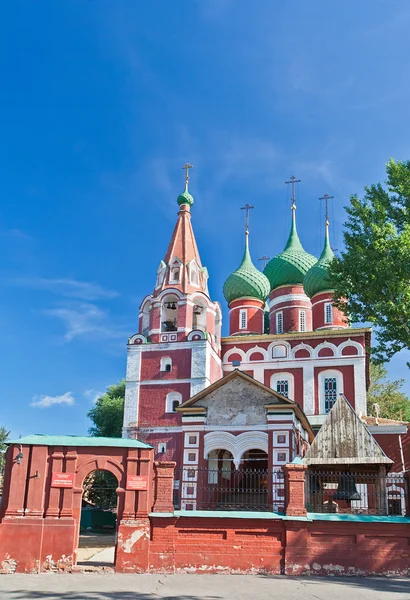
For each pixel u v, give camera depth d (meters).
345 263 27.84
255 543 19.47
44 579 17.77
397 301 26.48
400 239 26.00
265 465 34.56
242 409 31.66
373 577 18.56
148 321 45.19
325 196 54.97
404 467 34.78
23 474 20.22
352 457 23.95
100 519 45.12
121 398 59.41
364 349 44.19
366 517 19.42
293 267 52.88
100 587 16.33
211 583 17.20
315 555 19.09
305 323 51.78
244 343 46.69
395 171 28.00
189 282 45.38
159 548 19.52
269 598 14.78
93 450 20.62
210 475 32.19
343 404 25.39
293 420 31.33
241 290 52.41
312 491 24.91
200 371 41.28
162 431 40.62
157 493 20.19
